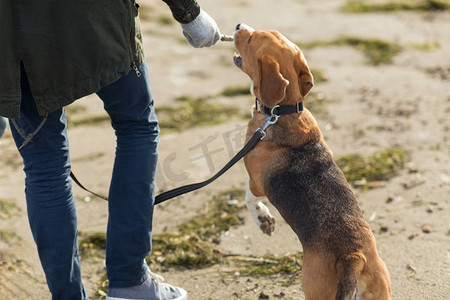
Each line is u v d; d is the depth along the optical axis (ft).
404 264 15.47
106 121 25.05
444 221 17.19
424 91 26.03
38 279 15.76
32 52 10.98
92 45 11.17
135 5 11.85
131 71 11.91
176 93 26.89
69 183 12.23
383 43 31.42
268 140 14.01
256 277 15.44
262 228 15.21
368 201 18.47
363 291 11.30
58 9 10.91
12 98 11.03
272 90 13.60
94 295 15.06
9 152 22.75
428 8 36.63
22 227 18.06
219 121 24.30
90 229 17.92
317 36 32.86
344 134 22.68
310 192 12.70
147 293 13.05
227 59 30.50
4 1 10.67
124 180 12.42
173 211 18.71
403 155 20.92
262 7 38.19
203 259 16.24
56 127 11.77
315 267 11.65
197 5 12.45
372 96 25.85
